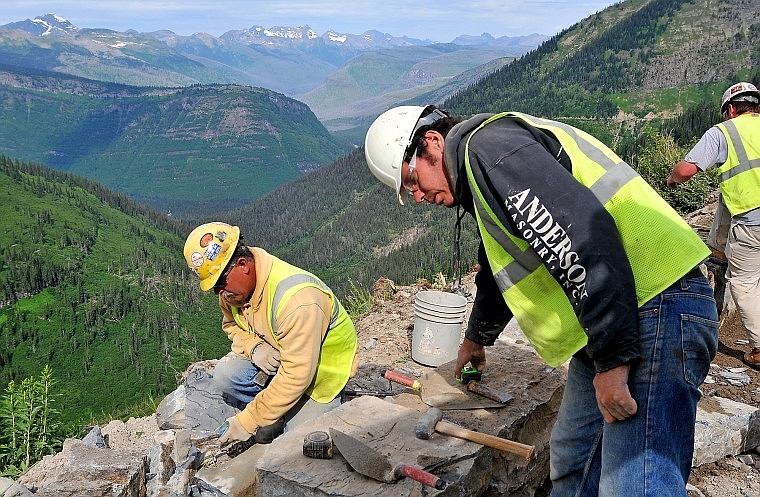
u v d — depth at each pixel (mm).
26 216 139875
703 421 3717
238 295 3467
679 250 2018
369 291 8141
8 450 6297
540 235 1887
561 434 2414
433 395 3434
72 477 3734
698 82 182500
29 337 108250
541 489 3578
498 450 3072
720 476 3643
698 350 2023
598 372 1947
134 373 105750
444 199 2391
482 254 2686
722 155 4543
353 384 4395
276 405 3418
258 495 2715
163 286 130500
